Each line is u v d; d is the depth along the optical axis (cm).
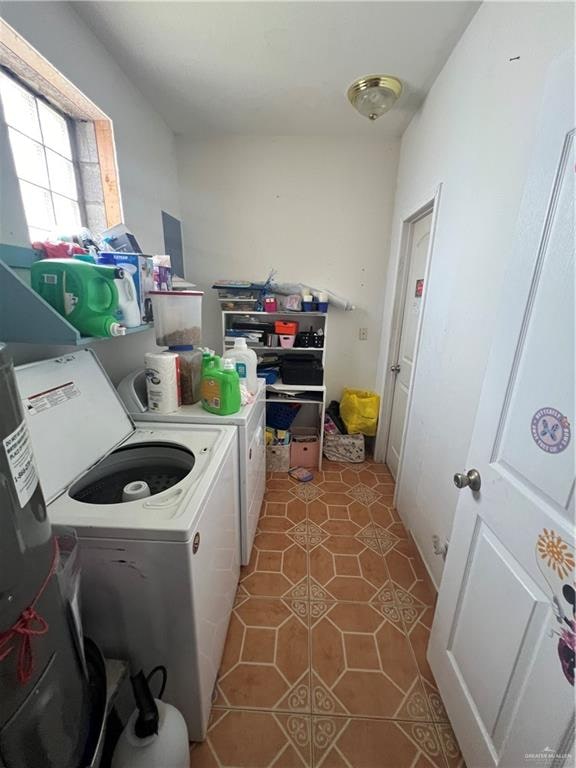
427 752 104
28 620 52
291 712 112
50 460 94
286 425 271
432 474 164
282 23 140
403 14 134
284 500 229
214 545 107
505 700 81
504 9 112
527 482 77
